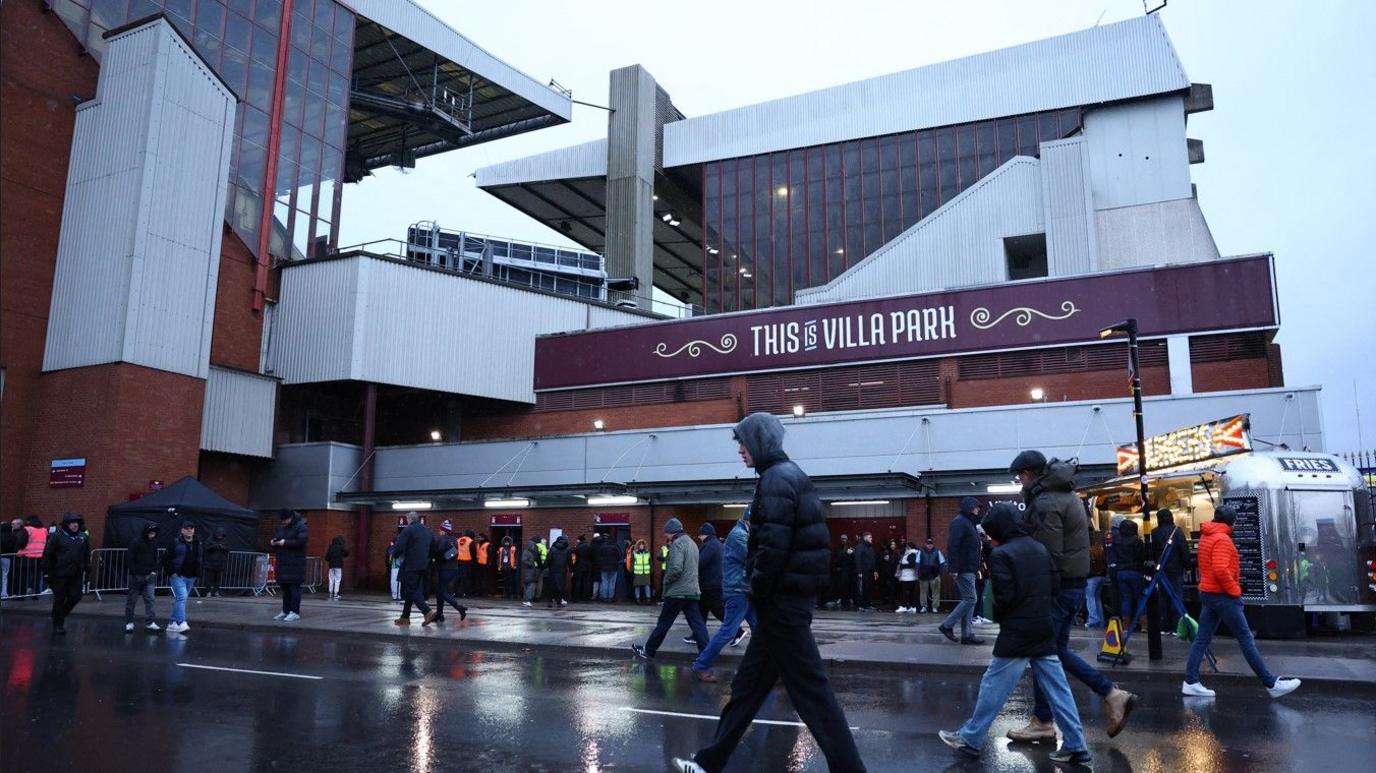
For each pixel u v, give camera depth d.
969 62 50.16
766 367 32.81
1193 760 6.85
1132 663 11.66
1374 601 15.52
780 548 5.25
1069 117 47.72
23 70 27.58
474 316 35.41
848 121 52.38
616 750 7.10
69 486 26.23
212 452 31.20
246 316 32.78
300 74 36.41
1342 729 8.02
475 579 28.98
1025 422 25.11
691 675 11.24
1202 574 9.91
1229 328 27.39
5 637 14.91
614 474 29.27
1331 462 16.20
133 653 12.95
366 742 7.33
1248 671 10.88
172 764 6.60
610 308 39.00
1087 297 29.06
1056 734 7.38
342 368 32.34
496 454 31.06
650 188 54.78
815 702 5.27
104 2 29.62
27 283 27.39
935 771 6.53
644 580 25.31
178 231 28.19
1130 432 24.20
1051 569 6.93
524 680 10.77
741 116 54.84
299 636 15.66
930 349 30.61
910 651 12.99
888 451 26.31
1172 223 38.00
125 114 27.92
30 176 27.59
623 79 55.56
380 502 31.70
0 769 6.43
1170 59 45.62
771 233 53.22
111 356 26.42
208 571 25.03
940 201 49.75
